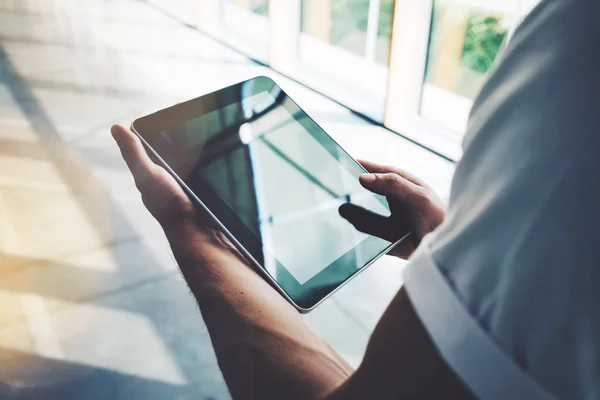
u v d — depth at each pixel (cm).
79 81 272
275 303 47
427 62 213
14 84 267
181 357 136
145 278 158
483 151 29
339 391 33
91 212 183
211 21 322
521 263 25
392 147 219
